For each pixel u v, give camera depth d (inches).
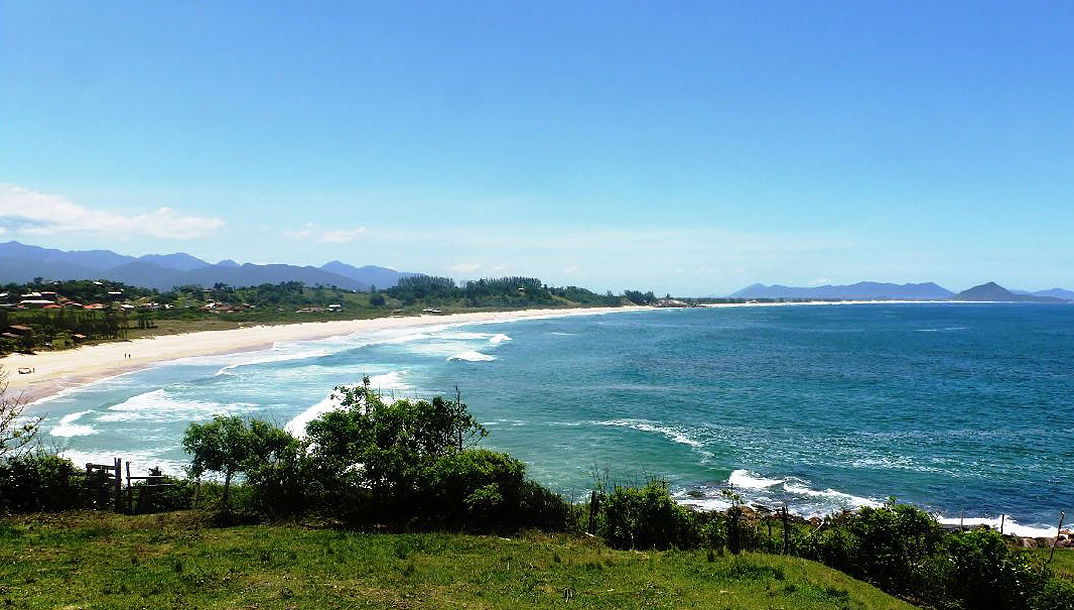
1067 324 7854.3
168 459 1341.0
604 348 4345.5
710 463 1502.2
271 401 2058.3
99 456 1360.7
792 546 792.3
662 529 789.2
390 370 2955.2
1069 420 2014.0
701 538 792.9
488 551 685.9
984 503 1261.1
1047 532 1114.7
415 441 871.1
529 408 2132.1
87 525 720.3
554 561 663.1
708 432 1806.1
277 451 834.8
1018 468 1483.8
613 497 825.5
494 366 3225.9
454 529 775.1
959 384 2741.1
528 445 1638.8
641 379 2824.8
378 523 786.2
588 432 1786.4
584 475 1401.3
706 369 3191.4
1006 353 4077.3
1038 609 633.0
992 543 673.6
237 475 1160.2
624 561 680.4
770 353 4033.0
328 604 509.7
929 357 3831.2
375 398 904.3
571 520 837.8
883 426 1910.7
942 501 1270.9
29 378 2509.8
